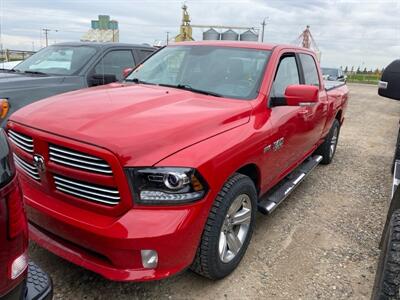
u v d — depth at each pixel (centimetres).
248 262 349
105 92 357
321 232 420
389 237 250
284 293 309
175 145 262
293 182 458
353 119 1355
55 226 271
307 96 354
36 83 555
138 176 246
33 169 292
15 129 299
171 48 467
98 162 250
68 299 287
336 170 665
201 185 261
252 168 347
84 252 268
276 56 407
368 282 332
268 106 368
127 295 295
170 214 249
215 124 300
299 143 454
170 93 360
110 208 252
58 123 275
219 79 388
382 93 282
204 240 280
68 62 639
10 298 174
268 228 421
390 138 1016
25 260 181
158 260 250
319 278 333
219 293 303
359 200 525
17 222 171
